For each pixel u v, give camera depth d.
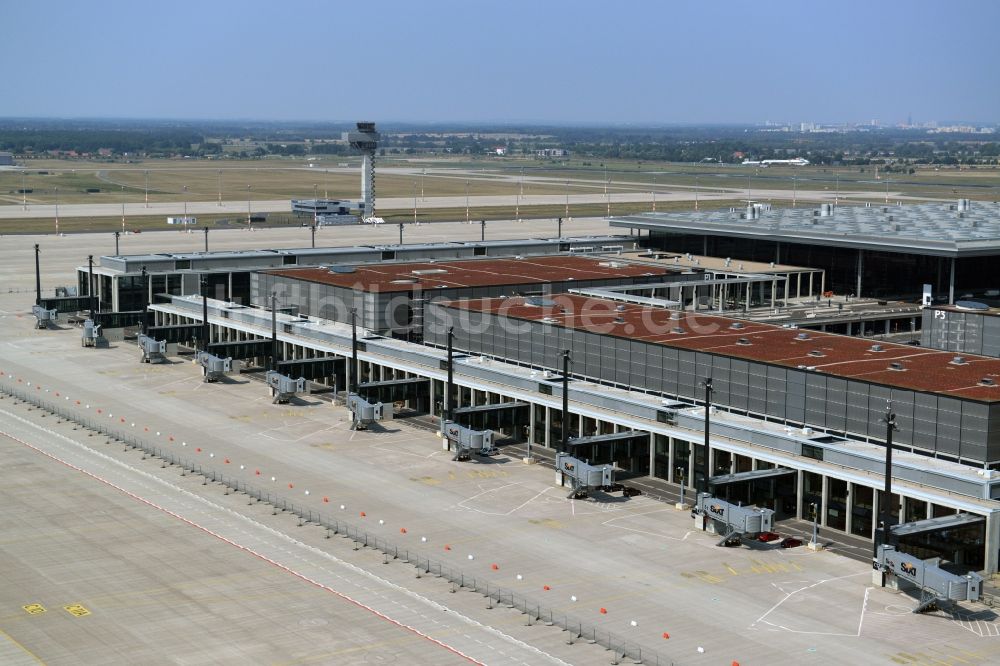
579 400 124.19
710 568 91.12
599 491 110.69
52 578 87.38
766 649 76.56
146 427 131.62
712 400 119.44
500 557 93.00
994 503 91.00
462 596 85.00
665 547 95.62
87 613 81.12
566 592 86.00
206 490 109.38
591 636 78.38
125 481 111.69
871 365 114.31
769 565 92.00
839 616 82.12
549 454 123.06
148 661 73.88
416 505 105.62
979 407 97.44
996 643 77.88
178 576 88.12
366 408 130.25
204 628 78.94
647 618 81.44
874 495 97.00
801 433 107.44
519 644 76.94
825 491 101.38
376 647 76.25
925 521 89.62
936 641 78.12
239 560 91.62
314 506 105.00
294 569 89.88
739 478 100.94
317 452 122.69
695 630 79.50
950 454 99.75
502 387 131.62
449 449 123.44
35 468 115.38
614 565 91.50
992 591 86.81
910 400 102.50
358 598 84.38
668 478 113.56
